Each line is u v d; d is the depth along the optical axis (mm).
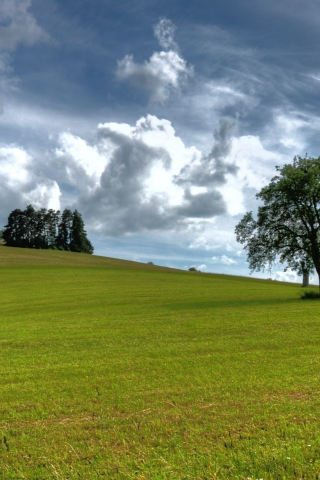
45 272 89750
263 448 7566
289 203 45875
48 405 11500
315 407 9906
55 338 24625
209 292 58688
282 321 27578
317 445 7566
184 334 24141
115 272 97312
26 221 170750
